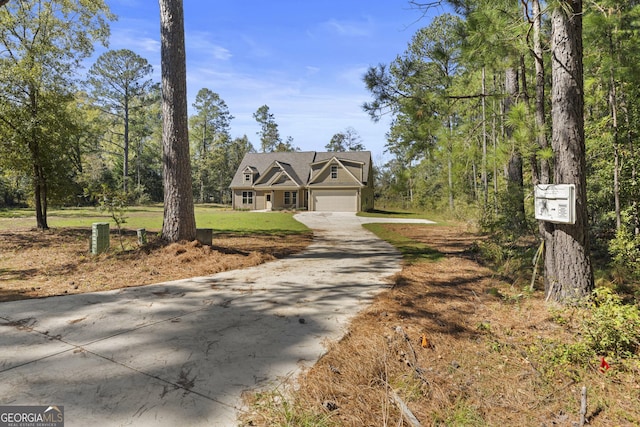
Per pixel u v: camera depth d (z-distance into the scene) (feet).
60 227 45.96
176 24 26.03
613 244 22.93
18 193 100.07
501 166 18.90
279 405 7.78
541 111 18.08
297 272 22.39
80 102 56.65
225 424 7.11
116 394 8.09
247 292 17.44
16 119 38.99
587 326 11.51
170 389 8.36
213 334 11.91
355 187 100.48
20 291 17.12
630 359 10.15
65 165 43.57
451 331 12.59
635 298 15.70
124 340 11.30
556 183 15.48
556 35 15.28
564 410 8.25
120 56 119.44
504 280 19.95
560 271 15.28
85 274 20.80
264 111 225.76
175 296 16.58
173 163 26.37
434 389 8.80
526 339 11.96
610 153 26.99
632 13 18.93
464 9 17.57
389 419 7.52
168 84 26.05
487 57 18.60
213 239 38.63
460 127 23.12
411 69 20.93
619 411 8.18
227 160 176.45
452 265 24.85
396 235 45.75
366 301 16.01
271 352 10.52
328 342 11.27
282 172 108.68
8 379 8.67
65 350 10.46
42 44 40.37
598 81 25.91
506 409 8.21
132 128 139.74
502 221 29.14
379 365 9.75
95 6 43.55
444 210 66.23
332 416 7.47
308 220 72.64
